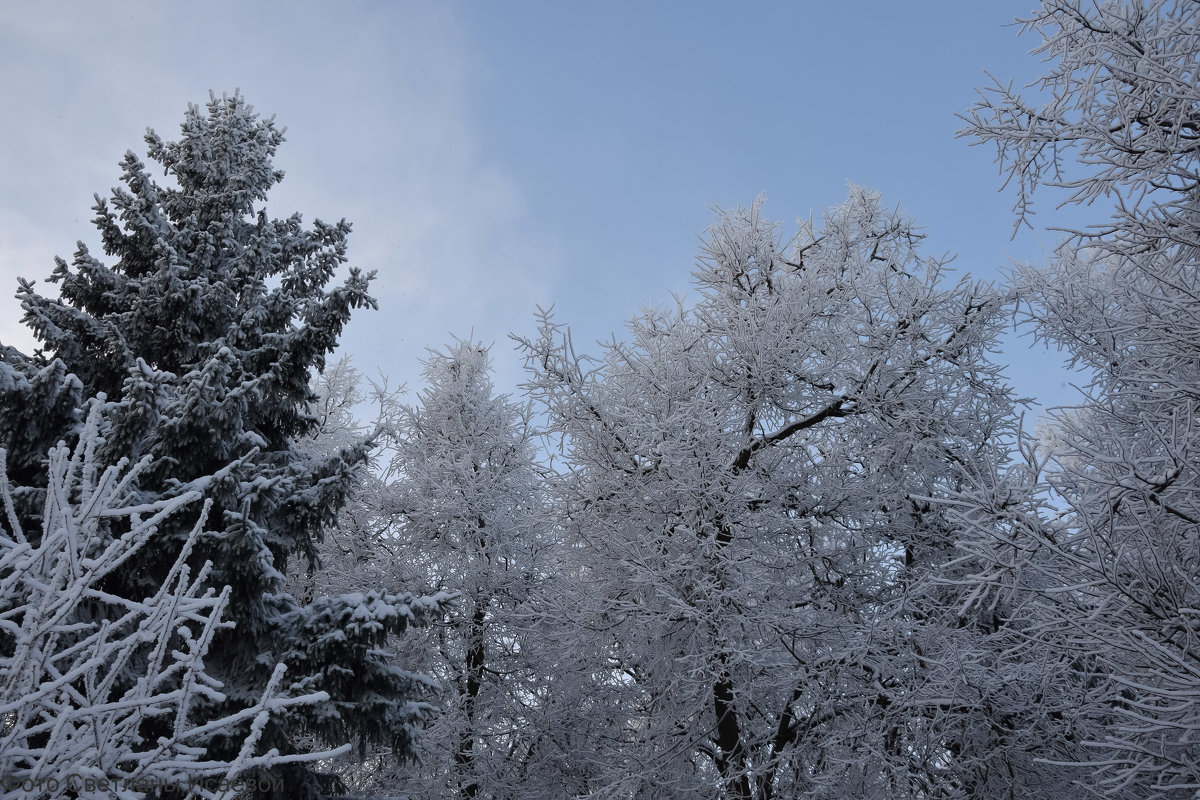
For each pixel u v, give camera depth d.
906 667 8.32
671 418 8.89
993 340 10.07
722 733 9.34
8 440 6.94
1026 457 4.67
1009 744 7.96
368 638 7.29
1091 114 5.50
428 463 13.80
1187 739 4.08
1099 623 4.33
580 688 12.05
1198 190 5.14
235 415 7.65
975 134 5.86
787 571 9.73
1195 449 4.60
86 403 7.27
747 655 7.95
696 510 8.97
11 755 3.30
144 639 3.64
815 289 10.80
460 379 14.80
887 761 7.88
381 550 13.60
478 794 11.79
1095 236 5.25
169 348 8.91
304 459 9.22
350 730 7.64
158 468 7.38
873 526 10.12
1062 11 5.38
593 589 9.70
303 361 8.98
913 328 10.12
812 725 9.23
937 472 9.73
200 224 10.14
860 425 10.27
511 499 13.50
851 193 11.88
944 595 9.23
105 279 8.91
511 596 12.78
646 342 10.42
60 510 3.56
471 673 12.47
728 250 11.24
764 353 9.88
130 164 9.40
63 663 5.60
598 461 9.38
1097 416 5.96
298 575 13.47
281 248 10.02
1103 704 6.50
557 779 11.96
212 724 3.68
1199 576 4.61
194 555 7.22
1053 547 4.28
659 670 9.35
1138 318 5.39
